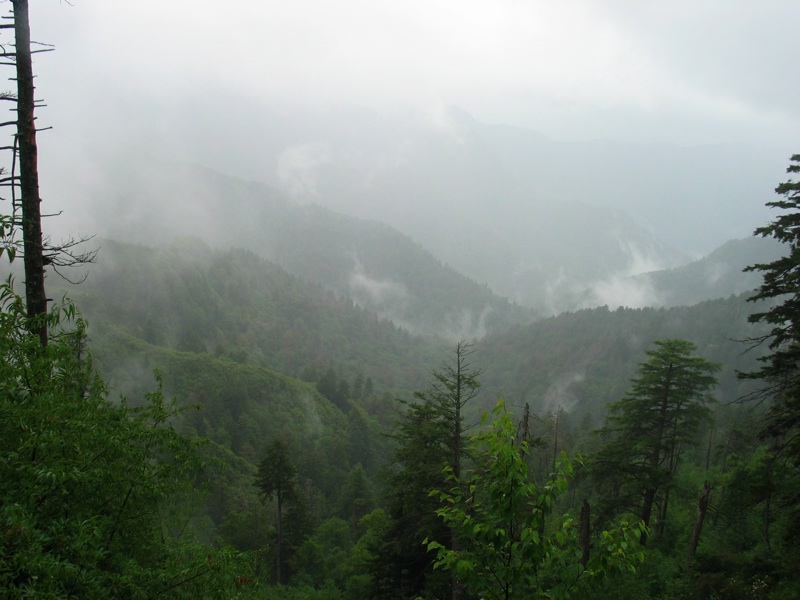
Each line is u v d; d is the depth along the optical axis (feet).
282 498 113.19
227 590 20.03
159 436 22.18
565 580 17.10
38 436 16.66
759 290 44.16
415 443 58.59
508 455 16.24
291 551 117.29
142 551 20.42
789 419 42.70
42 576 14.67
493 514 17.29
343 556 124.06
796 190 43.14
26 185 28.58
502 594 17.60
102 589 15.89
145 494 20.43
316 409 361.10
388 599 62.18
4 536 13.75
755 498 44.65
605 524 72.64
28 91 28.78
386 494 64.18
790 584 48.91
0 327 18.75
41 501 16.94
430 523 56.44
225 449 222.07
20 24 28.50
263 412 330.95
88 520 16.38
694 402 71.00
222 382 333.21
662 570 62.90
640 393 72.02
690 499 89.10
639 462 73.72
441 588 55.47
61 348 21.45
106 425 20.49
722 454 130.72
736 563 60.08
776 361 42.78
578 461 17.17
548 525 63.00
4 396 17.42
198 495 24.25
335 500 242.58
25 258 28.48
